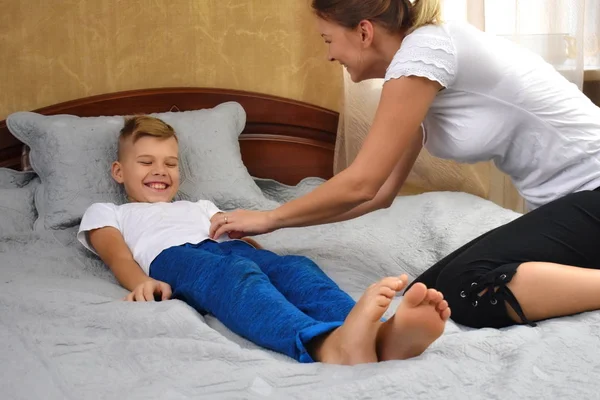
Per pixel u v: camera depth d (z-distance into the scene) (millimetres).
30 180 2443
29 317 1515
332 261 2025
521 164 1678
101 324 1457
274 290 1450
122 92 2656
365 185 1575
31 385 1186
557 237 1491
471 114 1624
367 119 2775
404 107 1553
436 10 1613
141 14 2715
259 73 2879
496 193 2764
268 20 2857
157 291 1685
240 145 2791
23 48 2605
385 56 1677
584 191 1558
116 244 1912
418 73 1531
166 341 1342
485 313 1461
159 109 2684
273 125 2834
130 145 2172
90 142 2297
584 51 2844
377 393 1137
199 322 1428
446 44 1557
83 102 2584
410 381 1166
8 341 1366
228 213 1780
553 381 1169
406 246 2137
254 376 1201
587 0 2805
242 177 2445
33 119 2357
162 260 1775
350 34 1659
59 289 1655
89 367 1274
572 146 1595
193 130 2453
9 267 1889
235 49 2840
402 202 2434
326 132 2895
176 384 1189
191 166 2383
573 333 1331
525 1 2645
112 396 1151
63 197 2211
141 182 2143
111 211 2021
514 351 1278
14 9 2576
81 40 2660
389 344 1291
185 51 2787
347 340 1261
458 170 2770
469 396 1141
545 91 1586
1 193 2283
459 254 1620
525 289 1409
